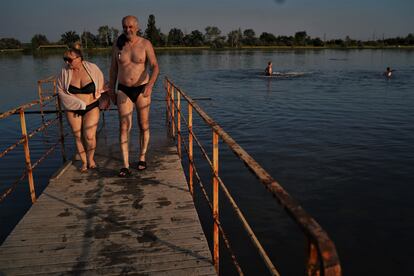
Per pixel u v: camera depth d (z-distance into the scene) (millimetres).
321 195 6586
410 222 5648
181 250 3287
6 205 6129
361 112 14367
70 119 5094
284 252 4840
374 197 6516
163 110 15320
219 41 120875
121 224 3748
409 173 7672
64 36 104625
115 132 8906
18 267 3047
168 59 58125
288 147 9594
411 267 4590
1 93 20984
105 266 3064
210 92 20891
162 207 4121
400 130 11375
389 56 64625
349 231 5402
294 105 16141
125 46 4832
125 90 4918
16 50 109375
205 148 9562
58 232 3602
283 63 46844
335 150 9289
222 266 4578
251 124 12453
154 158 5902
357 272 4512
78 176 5105
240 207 6070
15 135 11359
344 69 36500
